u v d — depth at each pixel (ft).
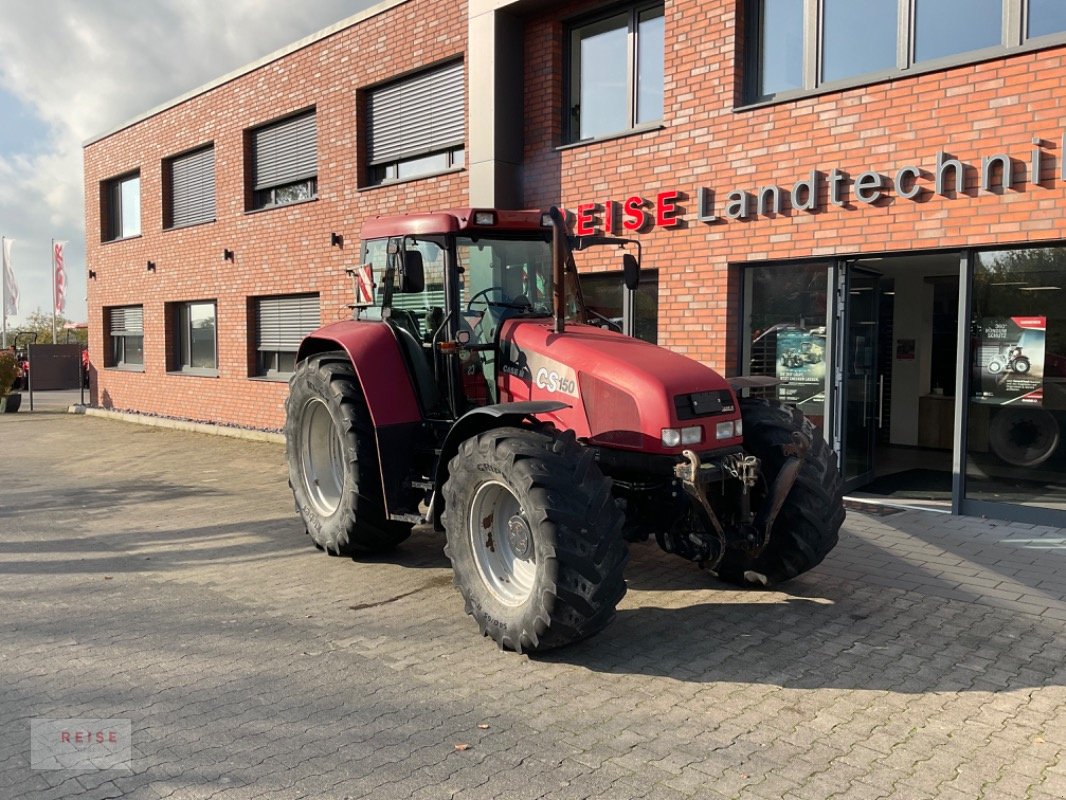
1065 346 22.17
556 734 11.43
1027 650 14.33
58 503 28.25
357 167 39.17
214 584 18.57
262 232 45.16
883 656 14.11
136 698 12.59
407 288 17.49
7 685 13.07
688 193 27.86
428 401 18.95
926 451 36.32
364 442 19.08
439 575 19.19
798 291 26.40
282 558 20.77
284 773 10.40
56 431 51.65
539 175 32.60
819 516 16.28
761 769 10.47
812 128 24.90
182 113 50.85
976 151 21.99
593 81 31.55
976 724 11.67
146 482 32.32
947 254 23.86
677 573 18.93
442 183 35.19
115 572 19.58
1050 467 22.82
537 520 13.21
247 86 45.44
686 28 27.66
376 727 11.64
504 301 18.38
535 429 15.08
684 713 12.05
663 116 28.66
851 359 26.66
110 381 61.31
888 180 23.53
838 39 24.71
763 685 12.99
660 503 15.39
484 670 13.65
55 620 16.14
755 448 16.38
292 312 44.24
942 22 22.71
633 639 14.94
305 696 12.65
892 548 20.72
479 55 32.50
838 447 26.09
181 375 52.70
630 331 30.04
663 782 10.16
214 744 11.14
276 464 36.70
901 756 10.78
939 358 36.42
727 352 27.20
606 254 30.17
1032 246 22.29
